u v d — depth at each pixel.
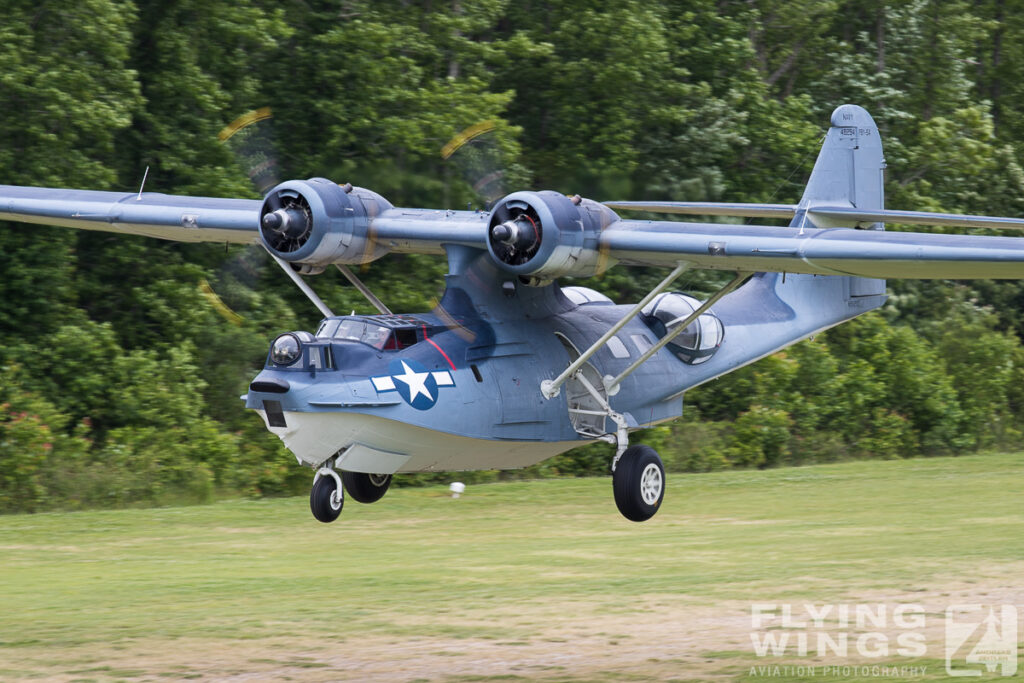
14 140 64.31
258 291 73.56
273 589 35.94
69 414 62.81
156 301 68.31
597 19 81.38
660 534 47.84
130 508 57.44
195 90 68.75
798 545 44.72
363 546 44.75
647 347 47.31
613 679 26.03
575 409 44.41
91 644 28.88
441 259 75.69
